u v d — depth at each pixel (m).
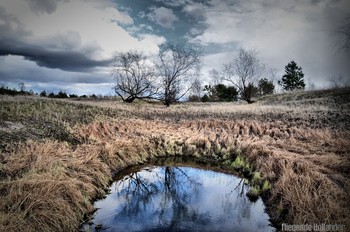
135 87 39.16
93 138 12.66
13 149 9.05
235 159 12.97
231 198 8.95
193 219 7.41
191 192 9.57
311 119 19.05
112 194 9.16
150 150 14.07
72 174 8.31
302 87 58.91
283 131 15.89
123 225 7.07
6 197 5.98
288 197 7.19
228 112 25.42
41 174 7.23
